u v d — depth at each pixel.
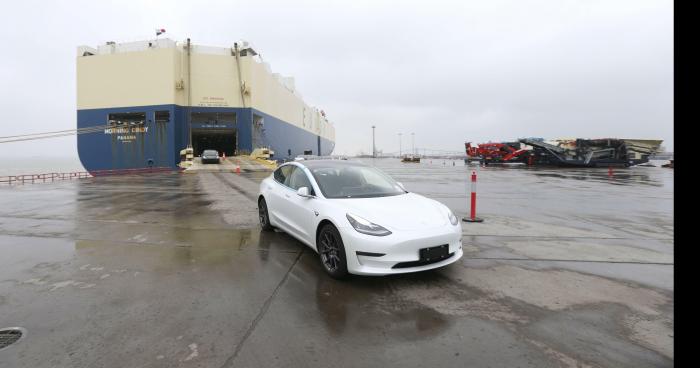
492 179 20.02
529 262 4.62
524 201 10.68
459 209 9.07
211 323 2.96
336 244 4.00
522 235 6.14
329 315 3.12
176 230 6.46
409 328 2.91
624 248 5.31
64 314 3.11
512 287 3.78
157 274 4.13
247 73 38.66
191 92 37.03
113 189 14.20
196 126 37.31
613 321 3.02
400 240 3.66
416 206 4.38
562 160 38.09
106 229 6.55
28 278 3.99
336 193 4.67
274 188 5.90
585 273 4.21
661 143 36.28
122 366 2.36
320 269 4.32
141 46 36.34
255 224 7.01
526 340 2.72
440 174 25.52
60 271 4.23
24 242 5.59
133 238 5.85
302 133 64.00
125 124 35.59
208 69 37.59
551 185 16.17
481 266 4.44
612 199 11.18
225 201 10.46
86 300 3.40
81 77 36.62
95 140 36.03
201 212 8.48
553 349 2.59
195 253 4.98
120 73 35.94
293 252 5.04
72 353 2.51
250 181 18.17
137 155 35.44
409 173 27.08
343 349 2.59
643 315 3.13
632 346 2.63
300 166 5.43
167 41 35.97
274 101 46.91
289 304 3.34
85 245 5.41
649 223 7.28
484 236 6.06
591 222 7.36
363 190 4.88
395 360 2.46
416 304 3.36
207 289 3.69
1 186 15.97
